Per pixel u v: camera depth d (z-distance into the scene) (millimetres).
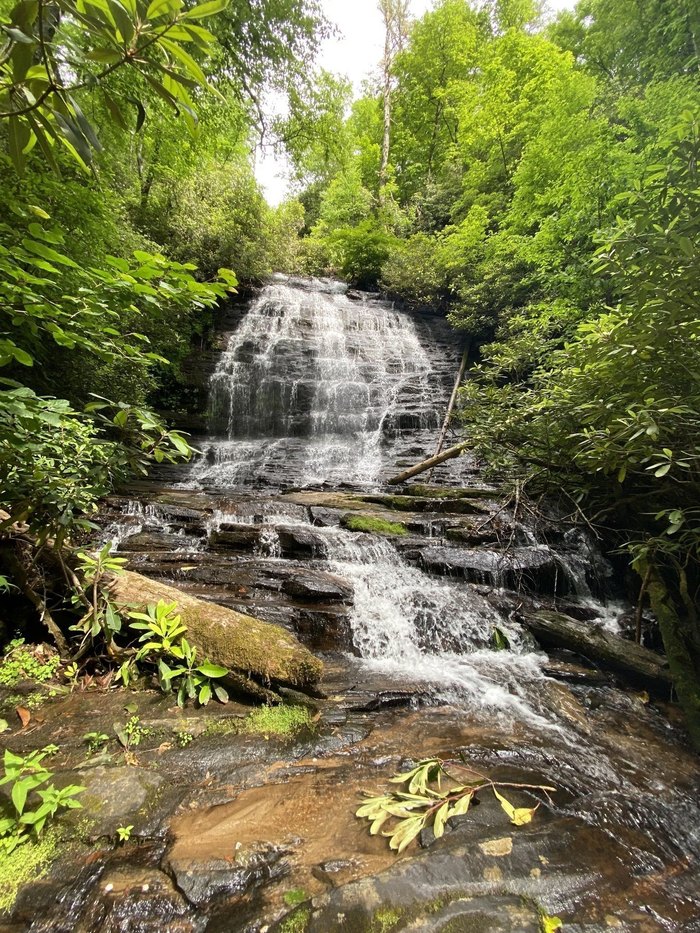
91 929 1243
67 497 2445
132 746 2141
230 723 2412
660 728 2812
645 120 7914
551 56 11953
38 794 1732
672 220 2553
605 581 5270
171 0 843
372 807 1742
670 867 1655
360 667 3373
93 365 5730
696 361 2920
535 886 1464
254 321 13992
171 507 5914
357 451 10969
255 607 3715
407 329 15336
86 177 4918
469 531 5609
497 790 2014
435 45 19484
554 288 8758
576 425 4066
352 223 19859
